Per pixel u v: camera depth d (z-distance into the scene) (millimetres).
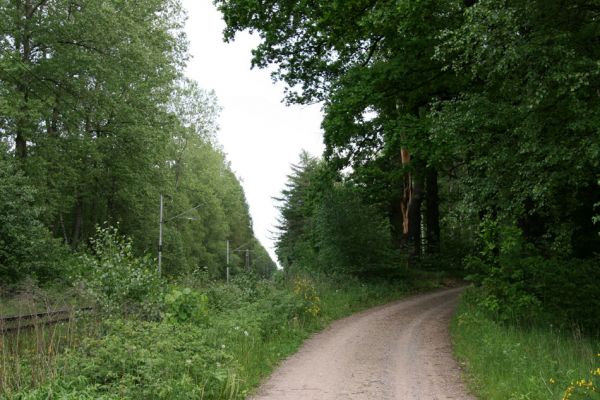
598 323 12688
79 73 29797
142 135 32562
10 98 25328
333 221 26281
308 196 22703
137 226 42312
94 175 34656
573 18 9883
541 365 8391
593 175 10203
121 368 7105
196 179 65438
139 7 33031
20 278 20422
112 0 29734
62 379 6777
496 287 14023
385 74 17031
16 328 9188
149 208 41531
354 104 17500
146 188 35719
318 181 22312
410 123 16656
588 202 13531
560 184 10586
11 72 25578
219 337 10367
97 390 6758
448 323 16531
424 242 39000
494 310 14156
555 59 9297
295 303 15812
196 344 8648
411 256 34000
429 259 36375
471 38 10102
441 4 14555
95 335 8742
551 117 9828
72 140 29984
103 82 30703
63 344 8492
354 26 17375
